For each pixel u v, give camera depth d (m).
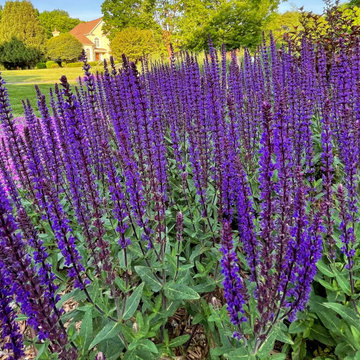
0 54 75.25
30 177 4.65
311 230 2.63
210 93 4.36
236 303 2.57
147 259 3.79
